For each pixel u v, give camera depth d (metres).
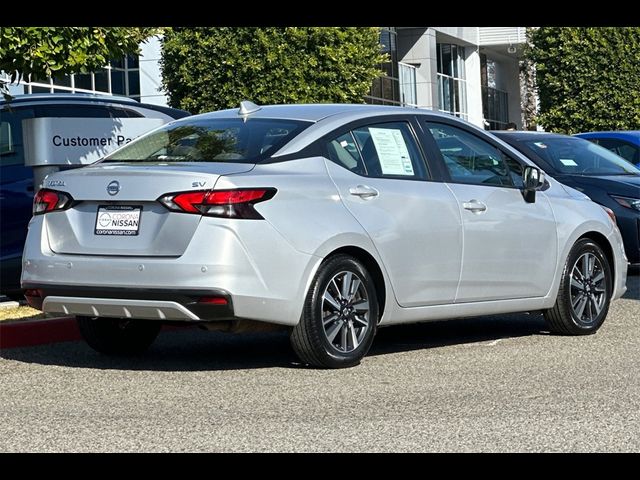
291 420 7.38
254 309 8.70
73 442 6.83
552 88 38.28
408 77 48.41
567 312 11.02
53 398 8.20
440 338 11.17
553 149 17.14
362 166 9.58
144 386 8.63
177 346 10.88
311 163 9.25
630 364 9.47
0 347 10.72
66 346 10.85
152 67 34.97
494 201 10.41
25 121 12.52
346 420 7.36
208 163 9.06
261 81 29.27
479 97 55.41
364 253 9.37
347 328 9.31
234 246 8.59
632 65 37.28
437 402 7.93
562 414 7.52
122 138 12.96
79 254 9.05
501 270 10.43
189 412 7.66
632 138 19.91
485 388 8.45
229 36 29.25
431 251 9.83
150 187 8.76
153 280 8.64
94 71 12.95
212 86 29.44
